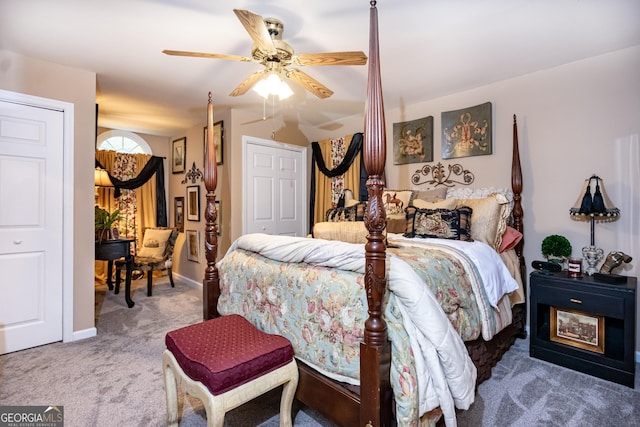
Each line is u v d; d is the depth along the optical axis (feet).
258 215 13.80
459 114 10.61
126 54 8.19
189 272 15.70
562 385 6.70
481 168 10.23
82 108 9.12
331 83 10.13
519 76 9.42
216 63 8.70
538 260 9.12
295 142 15.20
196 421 5.70
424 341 4.41
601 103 8.13
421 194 10.40
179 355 5.01
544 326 8.30
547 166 8.98
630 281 7.22
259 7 6.18
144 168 16.57
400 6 6.13
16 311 8.27
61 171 8.85
